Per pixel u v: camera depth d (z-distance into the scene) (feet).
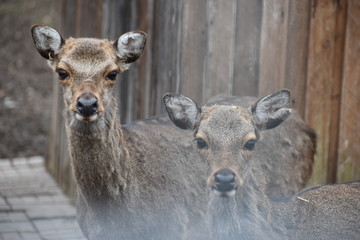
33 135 67.00
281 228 28.84
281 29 37.01
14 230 43.39
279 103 28.78
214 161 27.09
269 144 35.09
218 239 27.71
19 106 74.02
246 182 27.73
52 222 45.09
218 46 37.70
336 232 29.60
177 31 38.22
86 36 52.39
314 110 37.88
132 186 30.91
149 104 42.09
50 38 30.48
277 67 37.22
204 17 37.86
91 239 30.68
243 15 37.93
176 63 38.27
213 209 27.68
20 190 52.39
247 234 27.63
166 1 39.73
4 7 97.91
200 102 38.09
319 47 37.50
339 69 37.78
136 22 44.06
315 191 30.76
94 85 29.01
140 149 32.27
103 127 29.60
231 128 27.50
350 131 37.68
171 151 33.17
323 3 37.32
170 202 32.22
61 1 59.06
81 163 29.81
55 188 53.31
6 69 83.56
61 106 54.24
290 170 35.96
